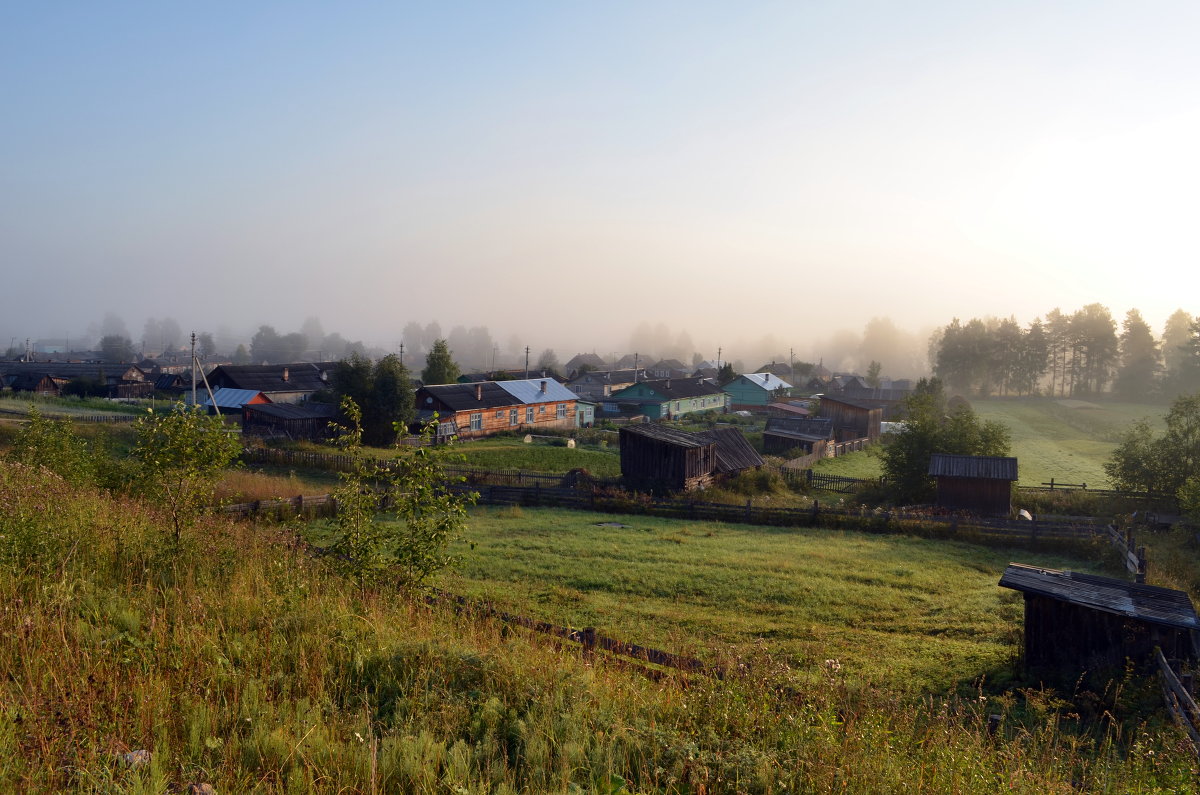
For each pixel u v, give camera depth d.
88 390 85.38
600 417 92.88
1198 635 13.57
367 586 10.88
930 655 14.79
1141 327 133.38
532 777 5.68
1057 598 13.67
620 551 24.50
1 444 35.66
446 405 60.75
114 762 4.92
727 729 7.26
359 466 12.25
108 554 10.17
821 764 6.34
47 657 6.32
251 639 7.84
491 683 7.39
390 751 5.75
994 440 38.59
